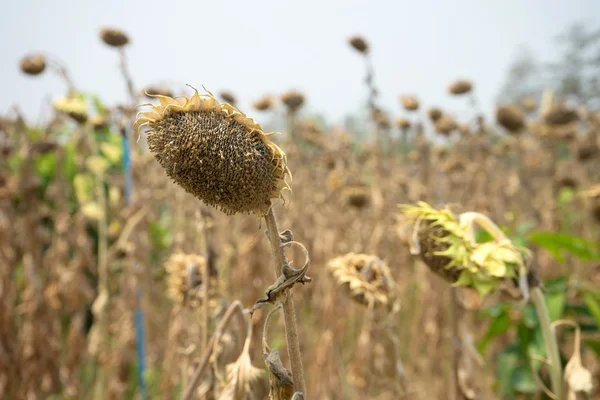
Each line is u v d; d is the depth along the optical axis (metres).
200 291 2.04
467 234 1.72
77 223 3.50
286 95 4.08
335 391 3.36
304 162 4.39
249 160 1.11
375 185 4.05
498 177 5.36
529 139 5.86
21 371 3.30
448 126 4.89
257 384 1.55
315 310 3.75
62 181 3.48
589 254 2.65
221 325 1.76
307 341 3.66
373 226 4.01
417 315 4.34
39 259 3.41
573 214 5.61
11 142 3.48
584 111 5.60
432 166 4.91
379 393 3.43
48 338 3.31
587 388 1.79
